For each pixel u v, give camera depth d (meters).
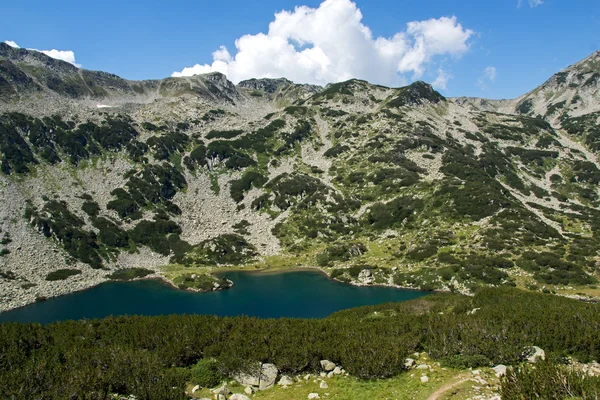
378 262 89.69
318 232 112.69
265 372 18.95
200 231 118.81
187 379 19.47
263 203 131.75
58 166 127.12
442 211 103.56
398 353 19.80
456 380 17.33
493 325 23.06
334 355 20.64
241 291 77.38
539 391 13.47
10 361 19.23
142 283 87.12
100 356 19.48
